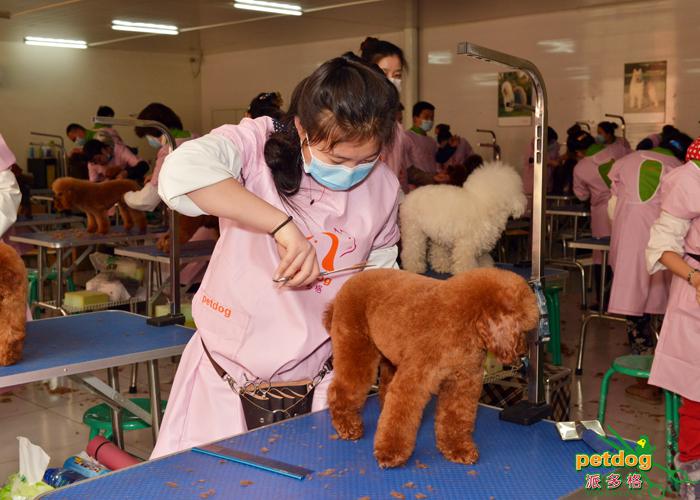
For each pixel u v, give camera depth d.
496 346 1.11
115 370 2.68
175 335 2.43
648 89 8.48
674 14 8.21
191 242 4.72
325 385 1.57
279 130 1.42
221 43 12.36
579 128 8.14
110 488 1.13
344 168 1.35
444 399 1.25
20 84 12.06
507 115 9.73
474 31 9.96
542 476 1.19
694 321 2.47
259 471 1.20
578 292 6.88
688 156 2.52
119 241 5.15
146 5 8.80
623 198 4.27
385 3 8.70
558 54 9.21
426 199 3.61
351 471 1.20
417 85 10.52
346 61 1.26
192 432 1.61
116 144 8.16
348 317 1.29
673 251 2.50
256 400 1.55
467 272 1.18
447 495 1.12
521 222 7.07
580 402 3.93
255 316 1.49
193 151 1.28
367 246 1.53
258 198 1.25
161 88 13.66
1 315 2.02
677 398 2.66
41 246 5.16
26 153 12.23
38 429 3.65
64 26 10.34
